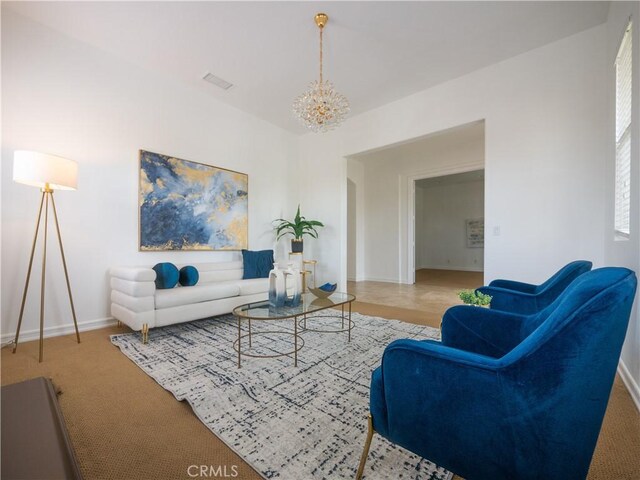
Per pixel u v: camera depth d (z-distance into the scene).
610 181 2.32
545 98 2.85
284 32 2.69
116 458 1.17
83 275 2.83
